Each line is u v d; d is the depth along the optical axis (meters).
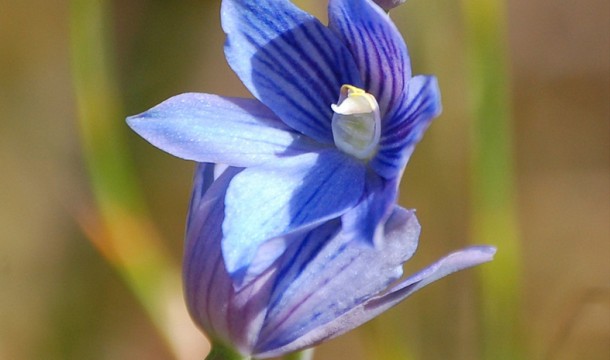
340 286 0.16
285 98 0.17
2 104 0.27
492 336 0.21
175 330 0.21
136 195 0.21
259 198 0.16
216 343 0.17
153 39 0.25
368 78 0.16
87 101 0.21
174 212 0.26
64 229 0.26
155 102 0.25
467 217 0.25
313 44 0.16
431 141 0.25
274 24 0.16
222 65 0.26
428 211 0.25
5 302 0.25
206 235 0.16
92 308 0.25
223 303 0.16
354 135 0.16
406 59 0.16
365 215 0.16
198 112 0.16
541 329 0.26
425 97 0.16
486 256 0.16
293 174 0.16
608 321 0.25
